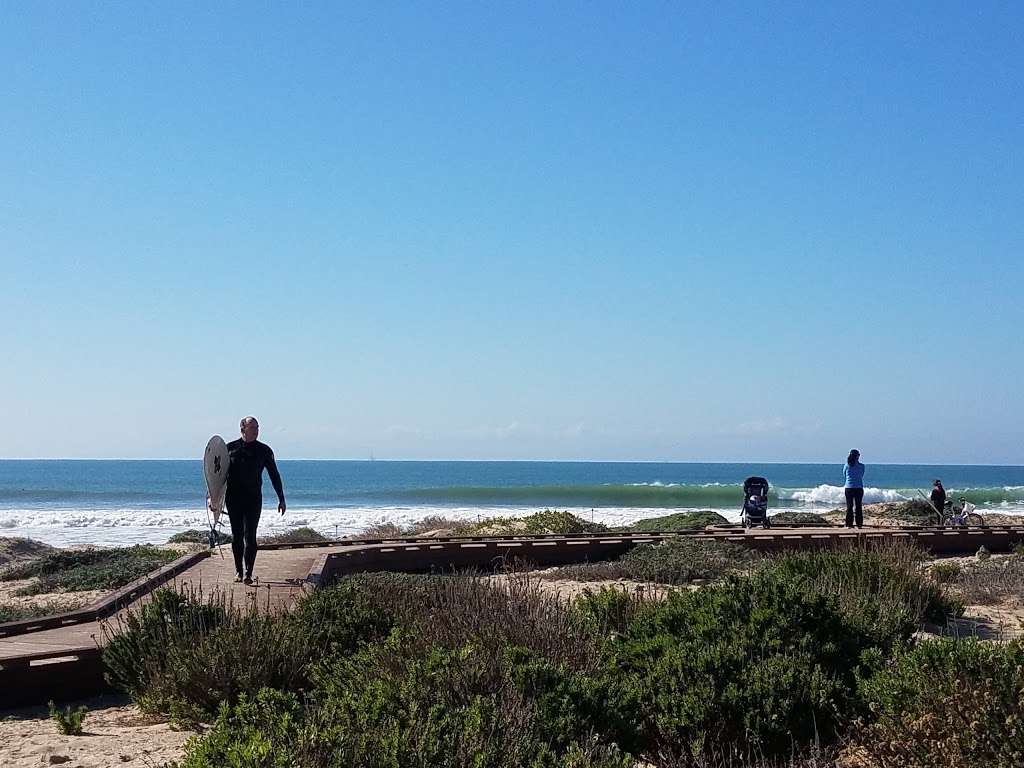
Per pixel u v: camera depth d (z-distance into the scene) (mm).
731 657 6281
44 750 6203
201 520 50438
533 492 81438
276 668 7340
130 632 8227
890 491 81250
